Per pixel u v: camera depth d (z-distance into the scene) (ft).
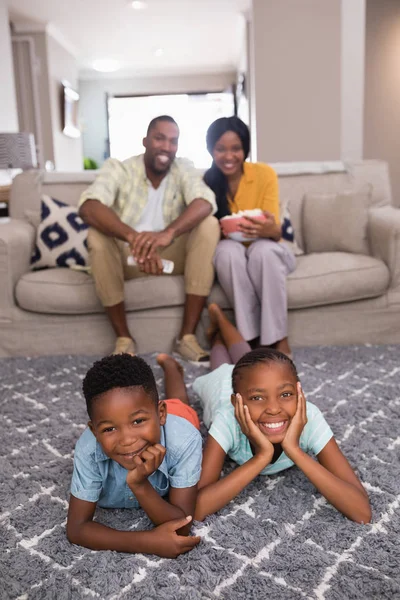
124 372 3.28
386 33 19.56
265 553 3.51
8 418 5.83
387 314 8.00
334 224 8.70
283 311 7.22
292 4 14.92
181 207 8.05
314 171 9.52
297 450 3.73
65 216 8.59
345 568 3.30
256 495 4.21
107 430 3.28
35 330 8.00
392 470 4.46
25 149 13.62
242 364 3.83
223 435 4.12
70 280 7.81
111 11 20.49
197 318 7.70
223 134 7.60
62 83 24.16
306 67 15.15
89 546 3.54
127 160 7.88
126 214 7.89
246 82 21.75
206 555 3.45
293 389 3.74
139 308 7.88
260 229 7.21
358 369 6.93
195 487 3.76
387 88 19.94
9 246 7.79
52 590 3.18
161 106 31.99
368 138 20.29
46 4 19.61
